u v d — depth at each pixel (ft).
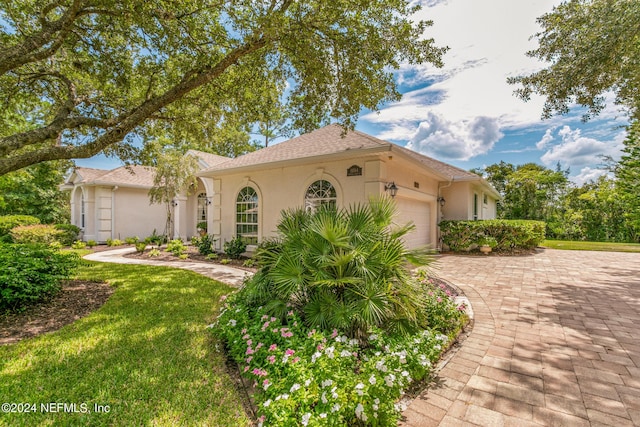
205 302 19.21
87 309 18.06
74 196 63.72
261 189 37.01
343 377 8.25
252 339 11.10
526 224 42.65
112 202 56.80
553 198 82.02
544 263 34.65
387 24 18.20
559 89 23.77
